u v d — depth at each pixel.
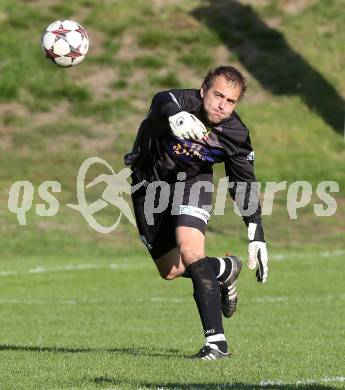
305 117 116.19
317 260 71.19
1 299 54.03
